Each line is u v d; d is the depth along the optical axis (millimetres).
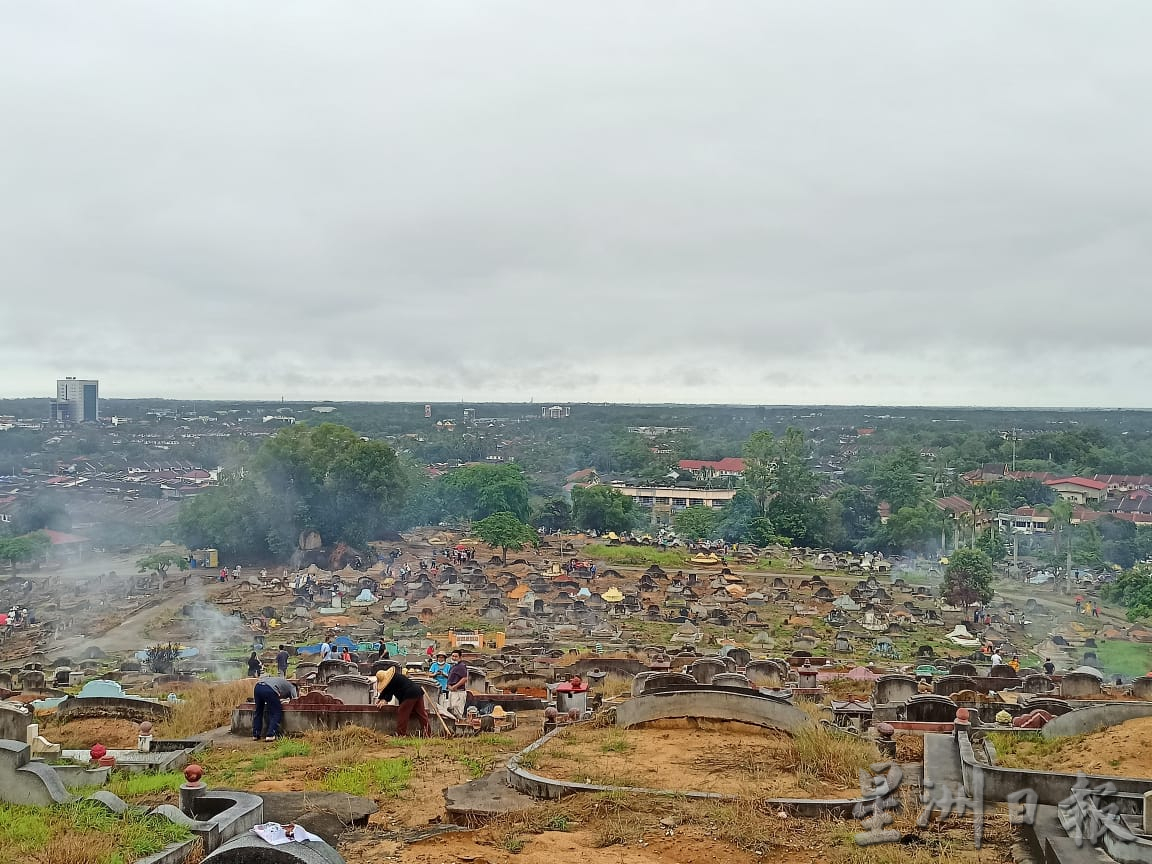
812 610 87000
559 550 126125
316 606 84875
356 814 16844
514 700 31203
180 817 15000
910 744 22516
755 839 14977
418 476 151625
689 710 23094
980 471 198625
